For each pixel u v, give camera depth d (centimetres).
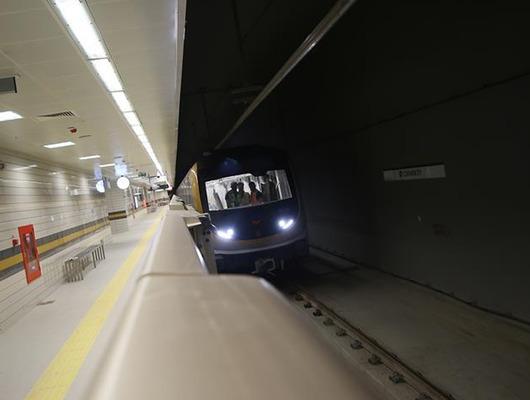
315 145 1174
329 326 668
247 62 1060
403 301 721
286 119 1338
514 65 509
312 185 1255
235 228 880
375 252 935
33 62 420
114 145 1078
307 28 888
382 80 784
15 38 359
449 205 673
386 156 830
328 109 1038
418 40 655
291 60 539
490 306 608
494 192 576
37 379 482
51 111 618
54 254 1046
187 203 1416
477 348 520
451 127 639
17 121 635
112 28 376
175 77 563
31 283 843
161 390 48
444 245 700
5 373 511
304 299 809
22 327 705
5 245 746
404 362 501
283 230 894
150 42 425
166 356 58
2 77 443
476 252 627
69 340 605
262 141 1491
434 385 443
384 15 708
